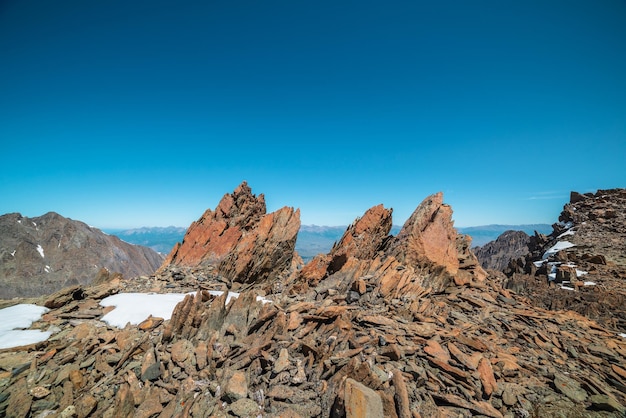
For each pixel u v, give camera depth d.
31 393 11.56
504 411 11.77
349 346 14.73
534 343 17.98
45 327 15.82
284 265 30.62
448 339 16.19
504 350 16.59
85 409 11.19
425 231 28.11
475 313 21.81
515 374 14.12
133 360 13.84
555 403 12.44
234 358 14.23
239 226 36.75
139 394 12.19
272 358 13.75
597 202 80.88
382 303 20.05
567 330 20.75
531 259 62.38
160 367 13.38
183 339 15.30
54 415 11.02
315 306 19.02
